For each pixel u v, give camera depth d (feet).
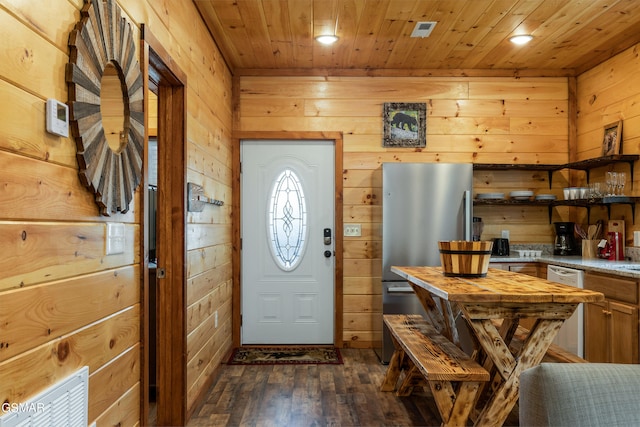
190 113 8.93
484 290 6.75
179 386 8.28
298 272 14.02
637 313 9.27
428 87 14.02
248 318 13.98
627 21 10.60
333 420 8.63
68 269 4.34
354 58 13.10
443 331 10.03
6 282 3.45
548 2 9.64
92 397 4.79
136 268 6.02
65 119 4.24
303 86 14.01
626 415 3.32
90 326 4.77
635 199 11.32
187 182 8.55
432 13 10.18
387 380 10.07
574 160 14.07
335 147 13.97
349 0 9.55
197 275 9.46
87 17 4.56
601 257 12.46
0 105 3.40
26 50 3.71
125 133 5.58
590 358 10.77
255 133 13.87
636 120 11.56
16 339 3.56
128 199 5.56
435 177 12.50
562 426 3.30
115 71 5.35
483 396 9.02
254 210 14.05
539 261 12.76
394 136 13.96
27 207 3.72
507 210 14.11
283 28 10.96
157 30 7.01
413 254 12.43
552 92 14.07
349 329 13.80
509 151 14.06
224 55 12.49
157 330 8.30
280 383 10.65
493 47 12.25
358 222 13.92
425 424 8.47
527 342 7.06
